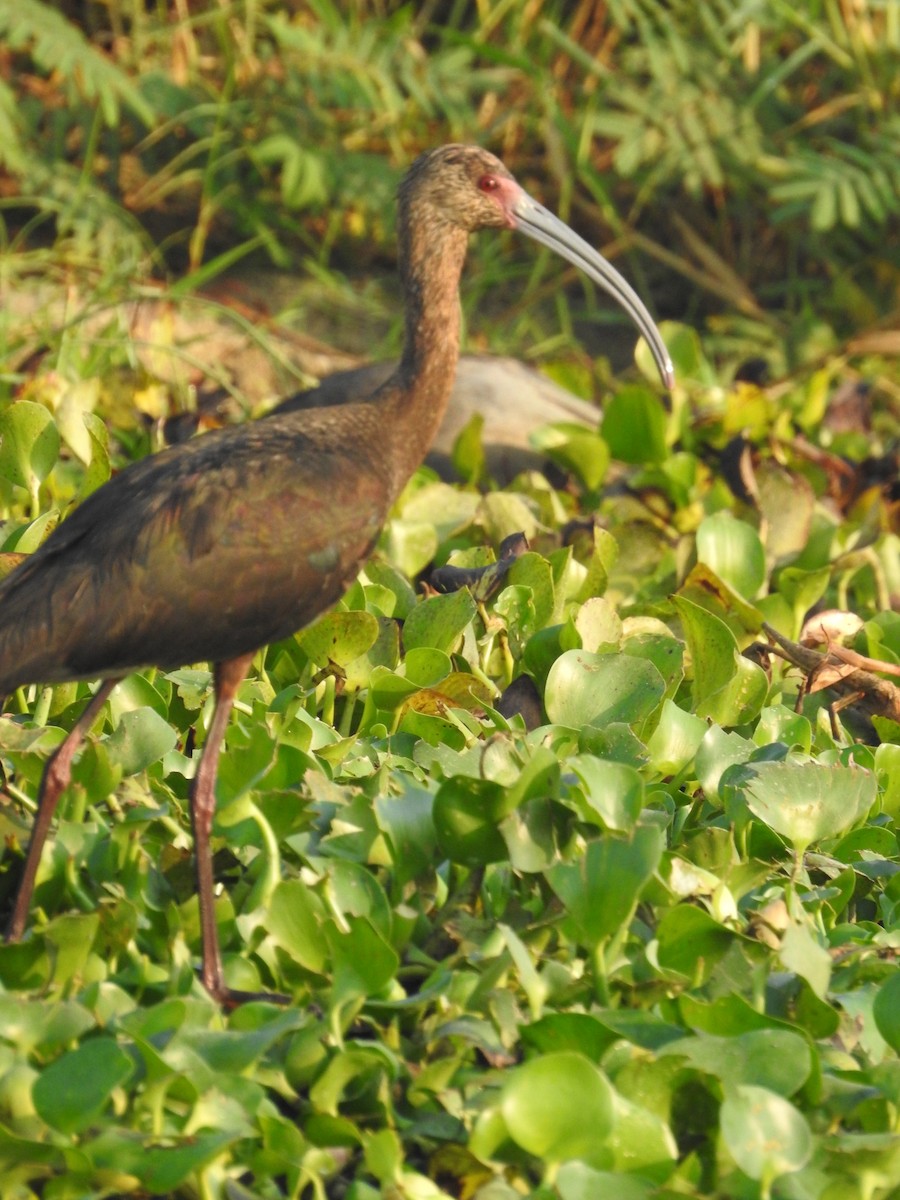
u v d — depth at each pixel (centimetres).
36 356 1733
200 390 1805
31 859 784
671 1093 748
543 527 1369
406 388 952
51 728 946
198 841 798
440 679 1067
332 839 841
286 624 855
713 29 2177
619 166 2083
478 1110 729
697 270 2286
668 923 806
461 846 823
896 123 2117
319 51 2059
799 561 1463
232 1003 792
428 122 2256
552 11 2328
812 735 1111
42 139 2123
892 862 977
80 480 1456
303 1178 693
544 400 1709
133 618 806
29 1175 693
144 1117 709
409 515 1405
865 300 2239
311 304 2150
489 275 2209
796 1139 704
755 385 1706
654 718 1041
